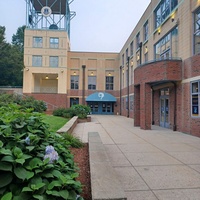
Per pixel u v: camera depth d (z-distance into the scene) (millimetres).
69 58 31219
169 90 13586
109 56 32188
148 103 13234
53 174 2318
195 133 10414
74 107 20391
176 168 5176
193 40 10891
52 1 30297
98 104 31953
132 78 24422
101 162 4293
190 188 3959
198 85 10258
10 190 2008
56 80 34000
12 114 2904
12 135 2482
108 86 32031
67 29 30969
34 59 29234
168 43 13945
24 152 2412
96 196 2717
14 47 37062
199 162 5715
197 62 10305
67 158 3195
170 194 3691
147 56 18750
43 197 2037
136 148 7500
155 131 12305
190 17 11000
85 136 10133
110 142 8664
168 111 13852
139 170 5008
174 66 11859
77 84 31188
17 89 29531
